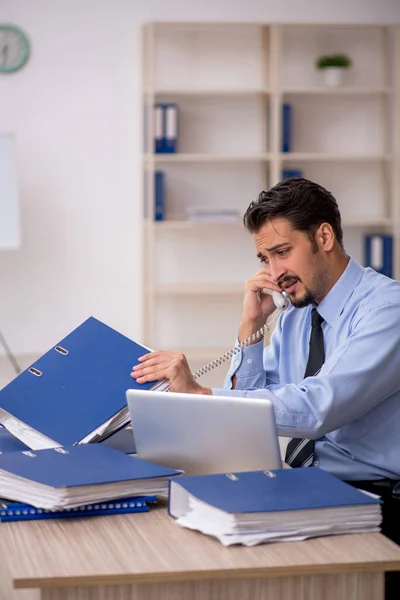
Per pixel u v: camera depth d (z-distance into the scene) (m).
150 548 1.52
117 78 7.09
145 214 6.99
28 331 7.22
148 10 7.06
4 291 7.16
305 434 2.04
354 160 7.42
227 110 7.29
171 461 1.92
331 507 1.58
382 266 7.21
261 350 2.51
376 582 1.50
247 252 7.52
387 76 7.32
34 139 7.06
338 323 2.29
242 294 7.53
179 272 7.47
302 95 7.31
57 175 7.12
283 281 2.28
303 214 2.21
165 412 1.88
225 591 1.46
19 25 6.94
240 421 1.79
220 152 7.32
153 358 2.16
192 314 7.52
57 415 2.09
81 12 7.00
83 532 1.61
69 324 7.26
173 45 7.18
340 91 6.98
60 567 1.44
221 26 6.87
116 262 7.27
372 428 2.22
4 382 6.00
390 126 7.38
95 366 2.19
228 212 6.95
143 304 7.11
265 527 1.56
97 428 2.06
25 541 1.56
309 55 7.25
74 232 7.19
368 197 7.49
